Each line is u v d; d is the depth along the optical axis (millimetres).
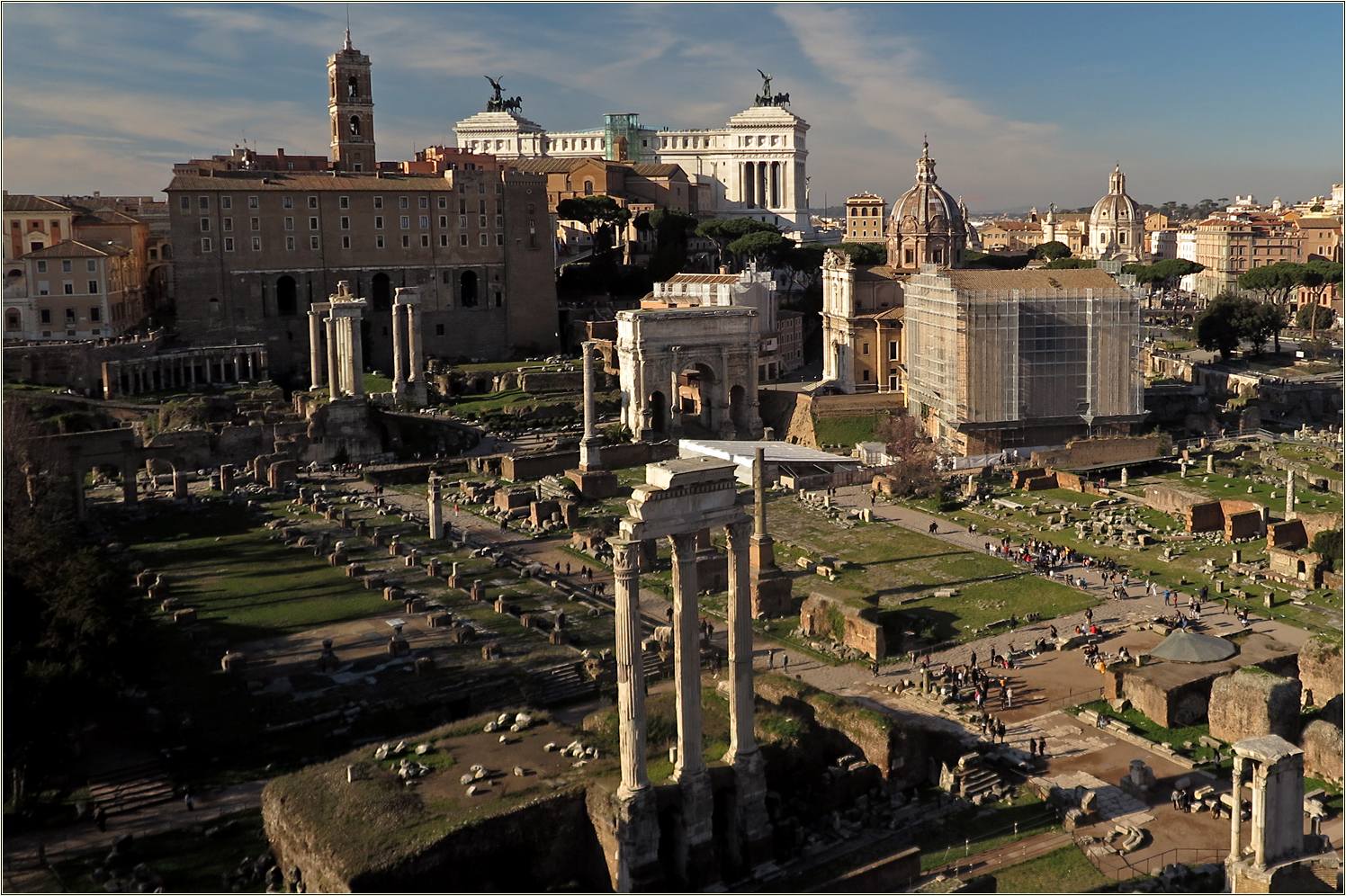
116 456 128250
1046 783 68438
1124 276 166750
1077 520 129500
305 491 140000
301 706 76438
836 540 124062
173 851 59906
